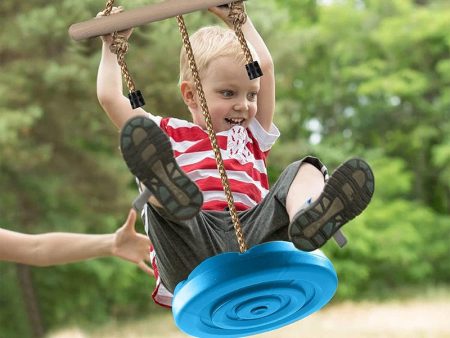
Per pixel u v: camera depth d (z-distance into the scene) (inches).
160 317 857.5
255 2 722.8
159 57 583.5
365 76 944.9
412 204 928.9
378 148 968.9
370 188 119.1
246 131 152.2
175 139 149.3
